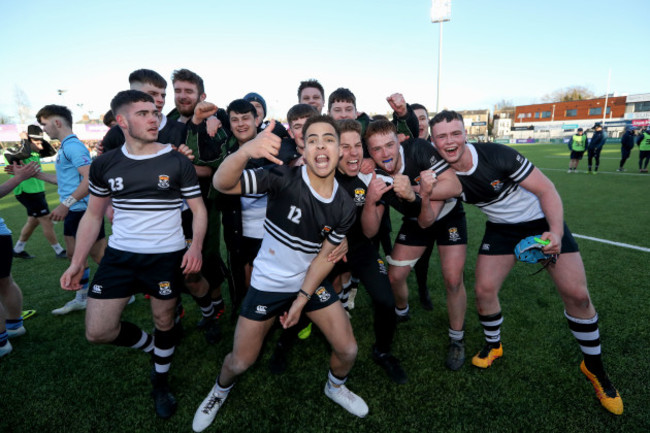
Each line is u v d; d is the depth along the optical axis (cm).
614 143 3359
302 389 219
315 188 166
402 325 291
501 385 214
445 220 249
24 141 274
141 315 326
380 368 236
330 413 199
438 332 279
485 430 183
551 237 182
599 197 752
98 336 186
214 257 296
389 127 220
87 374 238
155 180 191
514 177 199
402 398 208
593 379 197
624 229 516
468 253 459
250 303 180
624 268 372
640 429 178
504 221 221
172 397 208
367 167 226
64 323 310
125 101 179
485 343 261
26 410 205
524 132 5328
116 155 192
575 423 184
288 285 180
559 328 273
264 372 236
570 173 1192
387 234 359
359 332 285
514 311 301
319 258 175
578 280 192
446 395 209
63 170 332
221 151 270
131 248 194
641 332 257
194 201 209
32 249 542
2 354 257
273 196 168
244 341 178
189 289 256
